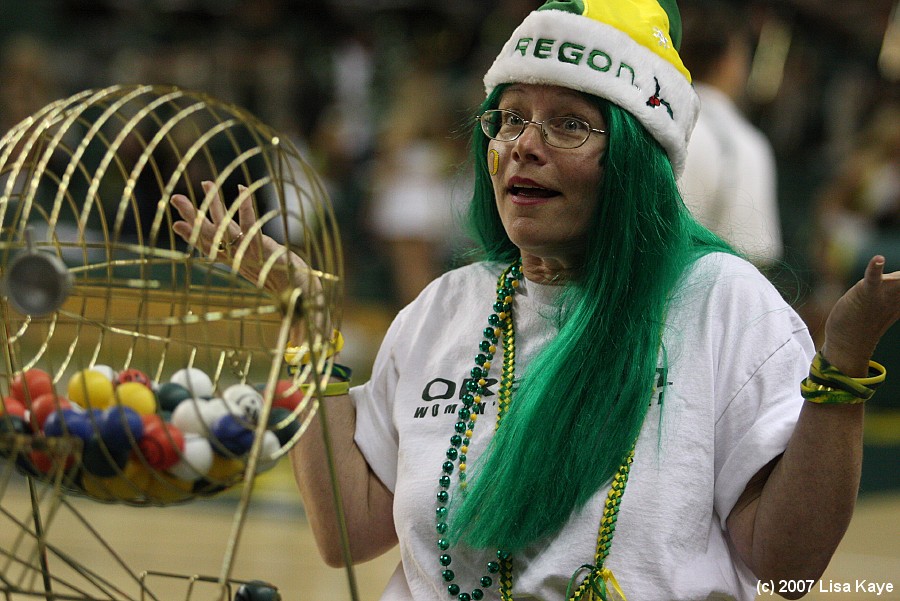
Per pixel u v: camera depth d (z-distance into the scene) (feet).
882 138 67.36
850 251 62.54
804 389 15.80
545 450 17.11
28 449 13.78
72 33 97.09
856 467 15.92
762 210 32.19
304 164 15.38
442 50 99.81
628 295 17.66
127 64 92.27
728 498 16.87
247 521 43.52
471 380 18.74
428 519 18.06
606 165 17.88
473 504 17.43
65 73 91.76
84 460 13.79
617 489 16.92
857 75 94.43
